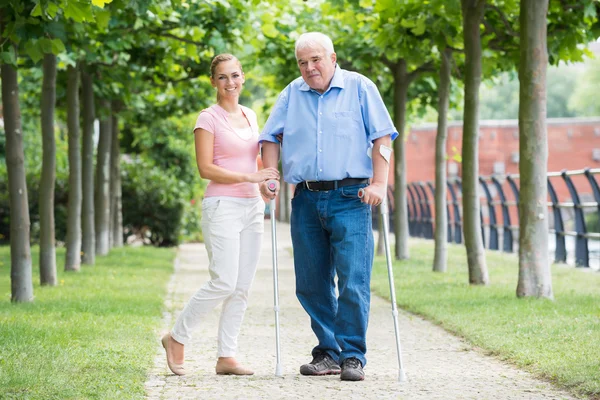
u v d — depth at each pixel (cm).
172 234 3209
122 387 682
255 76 2514
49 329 989
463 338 1006
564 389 702
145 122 2778
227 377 766
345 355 760
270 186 784
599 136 4491
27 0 1077
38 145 3425
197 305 771
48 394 642
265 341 997
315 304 798
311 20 2020
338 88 784
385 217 784
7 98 1291
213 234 782
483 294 1398
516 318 1095
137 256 2423
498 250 2867
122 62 1903
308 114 785
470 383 734
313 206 784
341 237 771
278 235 4138
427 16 1563
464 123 1592
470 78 1575
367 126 779
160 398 665
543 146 1325
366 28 1847
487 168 4494
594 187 2019
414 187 3809
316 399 665
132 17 1516
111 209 2786
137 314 1181
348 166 773
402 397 673
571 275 1819
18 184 1299
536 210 1330
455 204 3275
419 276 1797
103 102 2241
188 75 2138
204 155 788
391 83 2412
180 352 777
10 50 1099
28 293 1305
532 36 1313
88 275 1775
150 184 3200
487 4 1596
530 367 795
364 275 771
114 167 2806
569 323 1035
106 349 866
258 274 2017
